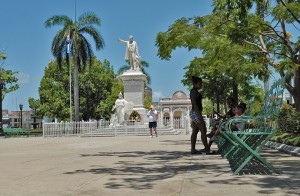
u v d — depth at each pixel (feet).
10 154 44.52
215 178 22.25
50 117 191.11
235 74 65.00
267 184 19.92
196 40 58.29
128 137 96.89
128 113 119.85
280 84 22.48
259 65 61.36
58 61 153.69
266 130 24.73
